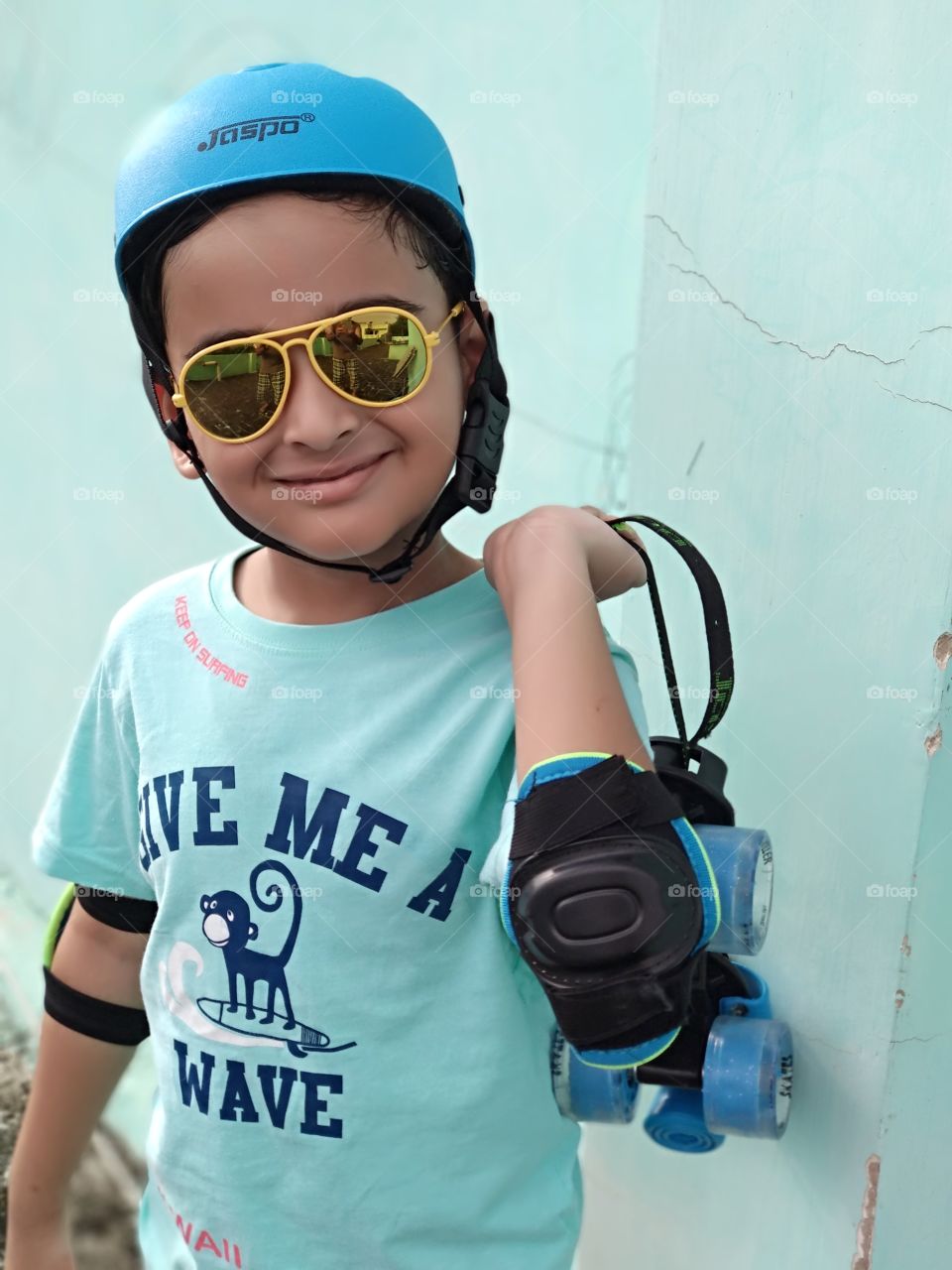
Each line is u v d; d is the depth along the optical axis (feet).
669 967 2.29
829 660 3.34
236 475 2.73
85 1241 6.17
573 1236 3.19
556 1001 2.34
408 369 2.62
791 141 3.39
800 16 3.33
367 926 2.85
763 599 3.59
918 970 3.20
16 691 9.59
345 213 2.57
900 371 3.08
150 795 3.09
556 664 2.46
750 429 3.62
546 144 5.01
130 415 7.72
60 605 8.87
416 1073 2.88
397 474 2.70
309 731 2.93
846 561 3.28
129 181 2.69
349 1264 2.97
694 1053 3.24
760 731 3.63
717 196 3.70
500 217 5.32
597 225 4.84
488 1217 2.96
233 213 2.55
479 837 2.83
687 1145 3.49
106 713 3.30
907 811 3.13
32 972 8.38
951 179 2.92
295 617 3.05
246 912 2.94
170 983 3.09
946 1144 3.38
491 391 2.89
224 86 2.64
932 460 3.02
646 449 4.13
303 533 2.72
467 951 2.86
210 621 3.12
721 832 2.92
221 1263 3.08
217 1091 3.00
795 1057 3.53
